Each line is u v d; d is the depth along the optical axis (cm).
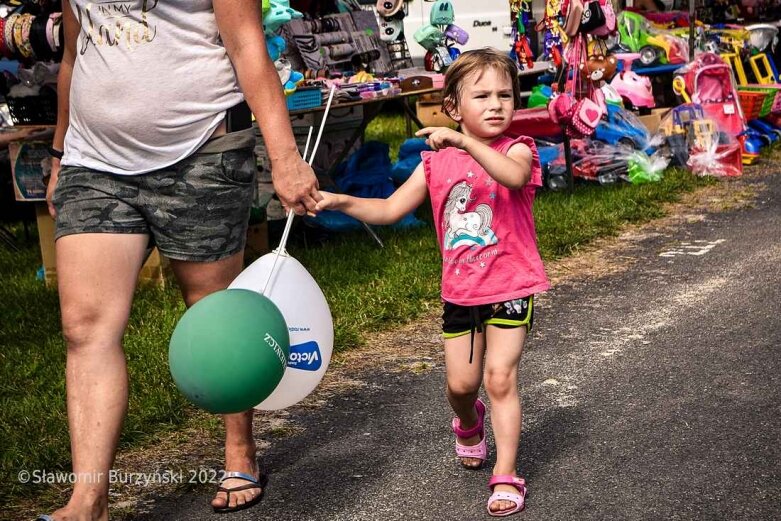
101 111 308
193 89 309
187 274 331
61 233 313
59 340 553
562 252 725
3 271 750
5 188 895
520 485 349
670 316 572
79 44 314
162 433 428
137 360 506
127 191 315
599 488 366
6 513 358
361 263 692
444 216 359
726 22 1441
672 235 770
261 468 395
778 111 1177
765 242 731
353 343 542
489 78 346
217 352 288
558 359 509
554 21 891
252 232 721
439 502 362
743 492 357
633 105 1032
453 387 361
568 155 897
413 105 1458
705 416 427
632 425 422
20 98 698
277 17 643
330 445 416
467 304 350
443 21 937
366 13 973
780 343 516
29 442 407
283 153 312
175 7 304
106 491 307
